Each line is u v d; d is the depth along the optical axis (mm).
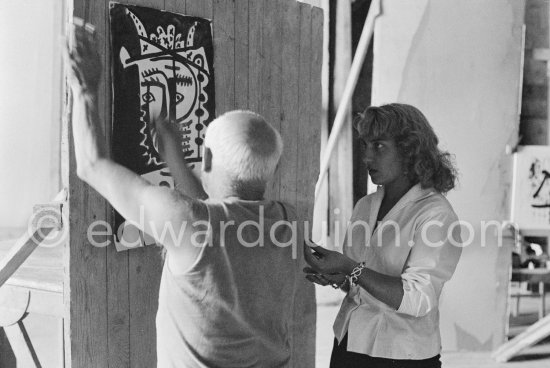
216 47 2773
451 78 5309
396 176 2334
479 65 5289
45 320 5680
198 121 2664
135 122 2357
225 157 1735
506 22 5277
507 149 5414
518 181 5551
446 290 5387
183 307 1658
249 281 1710
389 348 2230
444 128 5344
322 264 2154
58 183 7605
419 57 5367
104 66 2238
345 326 2379
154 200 1599
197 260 1615
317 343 5383
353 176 6309
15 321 2820
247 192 1763
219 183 1771
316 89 3535
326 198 6352
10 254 2361
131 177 1632
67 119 2152
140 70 2375
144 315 2549
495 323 5449
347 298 2404
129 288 2459
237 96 2922
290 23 3275
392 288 2113
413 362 2230
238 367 1703
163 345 1701
